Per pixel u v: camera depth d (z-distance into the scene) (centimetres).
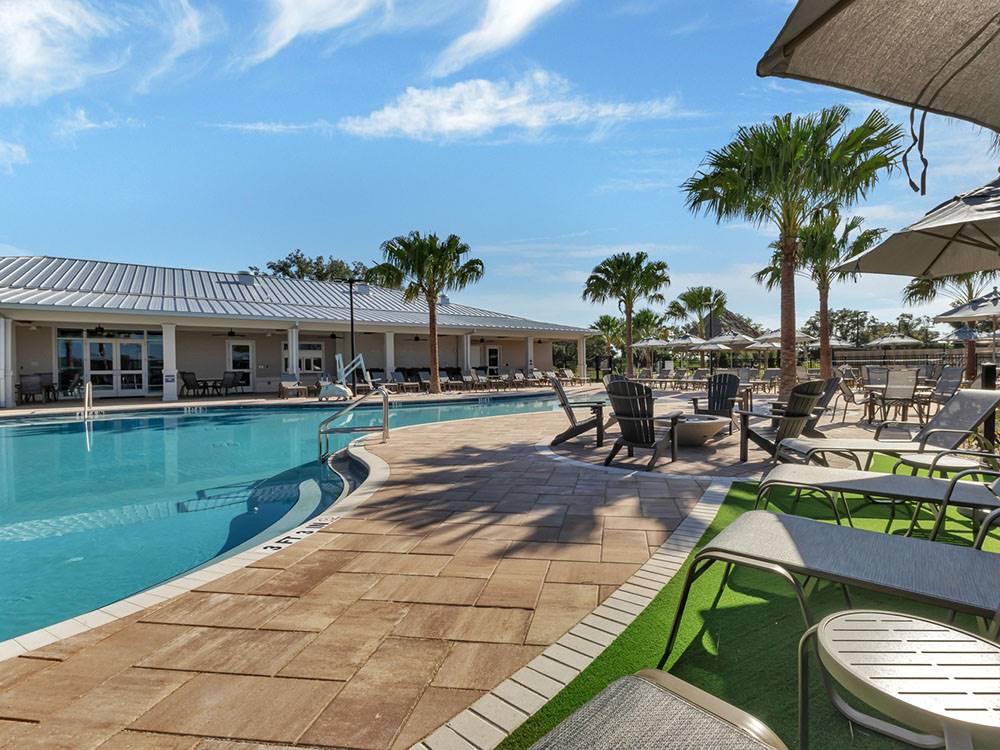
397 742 170
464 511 435
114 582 379
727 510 429
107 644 232
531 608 263
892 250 411
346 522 407
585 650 224
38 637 239
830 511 421
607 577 300
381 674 208
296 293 2533
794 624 243
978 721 103
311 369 2339
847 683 120
